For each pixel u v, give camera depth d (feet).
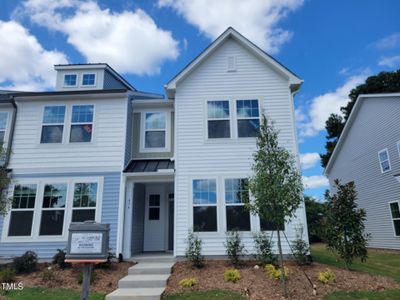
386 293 21.17
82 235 16.26
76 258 15.90
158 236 39.50
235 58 37.09
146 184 39.86
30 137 35.53
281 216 20.76
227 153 33.63
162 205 40.45
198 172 33.17
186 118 34.99
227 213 31.71
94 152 34.94
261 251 28.53
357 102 61.05
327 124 111.65
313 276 24.34
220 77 36.45
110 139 35.42
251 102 35.47
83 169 34.37
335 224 28.91
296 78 35.06
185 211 31.89
